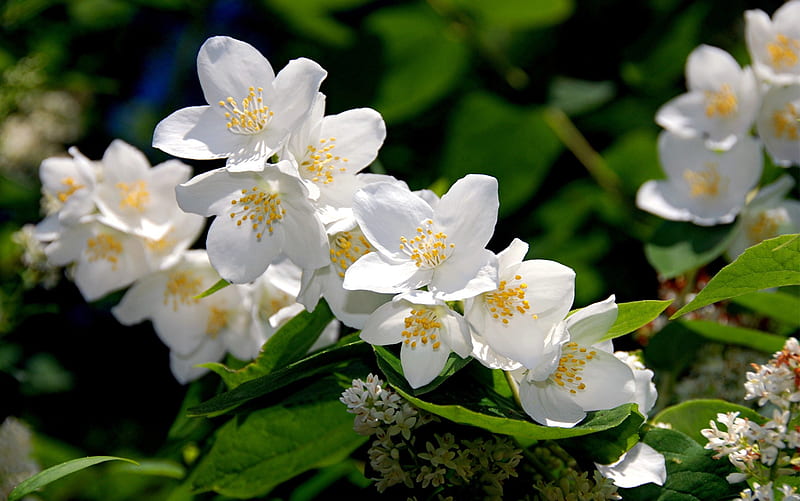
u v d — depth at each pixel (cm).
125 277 46
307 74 41
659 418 42
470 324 39
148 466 47
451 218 39
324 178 41
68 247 46
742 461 39
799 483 39
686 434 42
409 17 61
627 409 39
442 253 39
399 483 41
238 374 42
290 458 44
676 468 40
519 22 61
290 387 42
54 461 56
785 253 39
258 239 41
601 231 61
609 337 40
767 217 49
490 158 60
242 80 41
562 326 39
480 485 40
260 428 44
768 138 49
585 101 61
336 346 41
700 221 49
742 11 61
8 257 59
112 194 46
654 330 48
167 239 46
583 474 40
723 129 49
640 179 60
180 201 41
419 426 40
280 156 41
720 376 46
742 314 49
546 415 39
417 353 39
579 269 60
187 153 40
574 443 40
